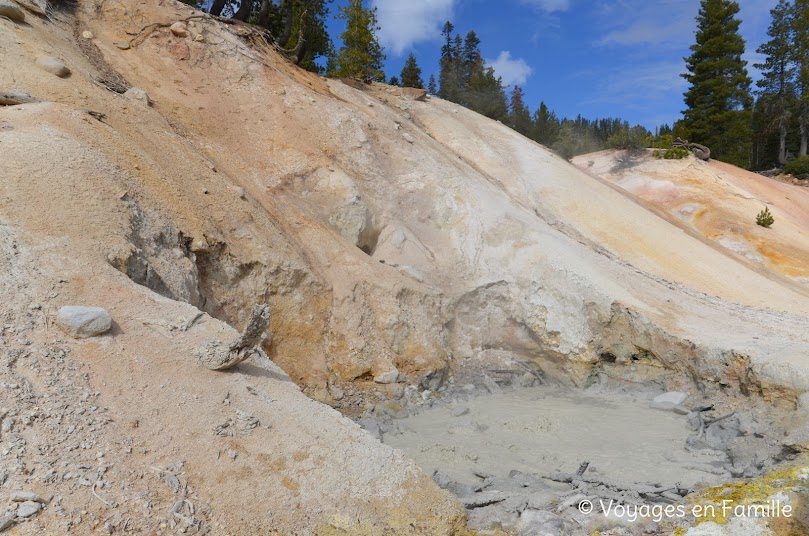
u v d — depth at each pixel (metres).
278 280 12.55
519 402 13.08
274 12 27.42
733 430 10.45
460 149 23.94
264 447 6.58
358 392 12.52
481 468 9.36
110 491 5.30
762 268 24.84
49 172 9.20
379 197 17.53
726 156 44.84
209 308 11.16
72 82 12.92
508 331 15.89
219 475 5.98
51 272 7.61
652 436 10.73
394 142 19.44
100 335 7.00
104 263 8.34
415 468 7.27
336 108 19.14
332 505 6.21
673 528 6.88
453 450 10.04
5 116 10.42
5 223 7.96
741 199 31.09
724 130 44.50
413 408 12.49
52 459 5.35
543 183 23.09
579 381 14.29
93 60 15.62
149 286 9.14
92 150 10.38
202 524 5.39
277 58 20.92
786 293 17.55
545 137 45.06
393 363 13.20
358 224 16.19
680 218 29.70
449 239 17.34
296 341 12.61
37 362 6.28
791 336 12.49
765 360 11.02
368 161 18.12
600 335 14.37
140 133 12.73
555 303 14.97
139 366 6.91
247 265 12.15
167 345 7.46
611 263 16.66
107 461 5.57
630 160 36.56
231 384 7.42
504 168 23.42
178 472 5.81
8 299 6.87
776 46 51.88
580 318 14.55
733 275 18.53
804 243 27.33
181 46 17.70
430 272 16.06
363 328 13.21
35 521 4.77
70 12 16.75
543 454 9.93
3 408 5.59
